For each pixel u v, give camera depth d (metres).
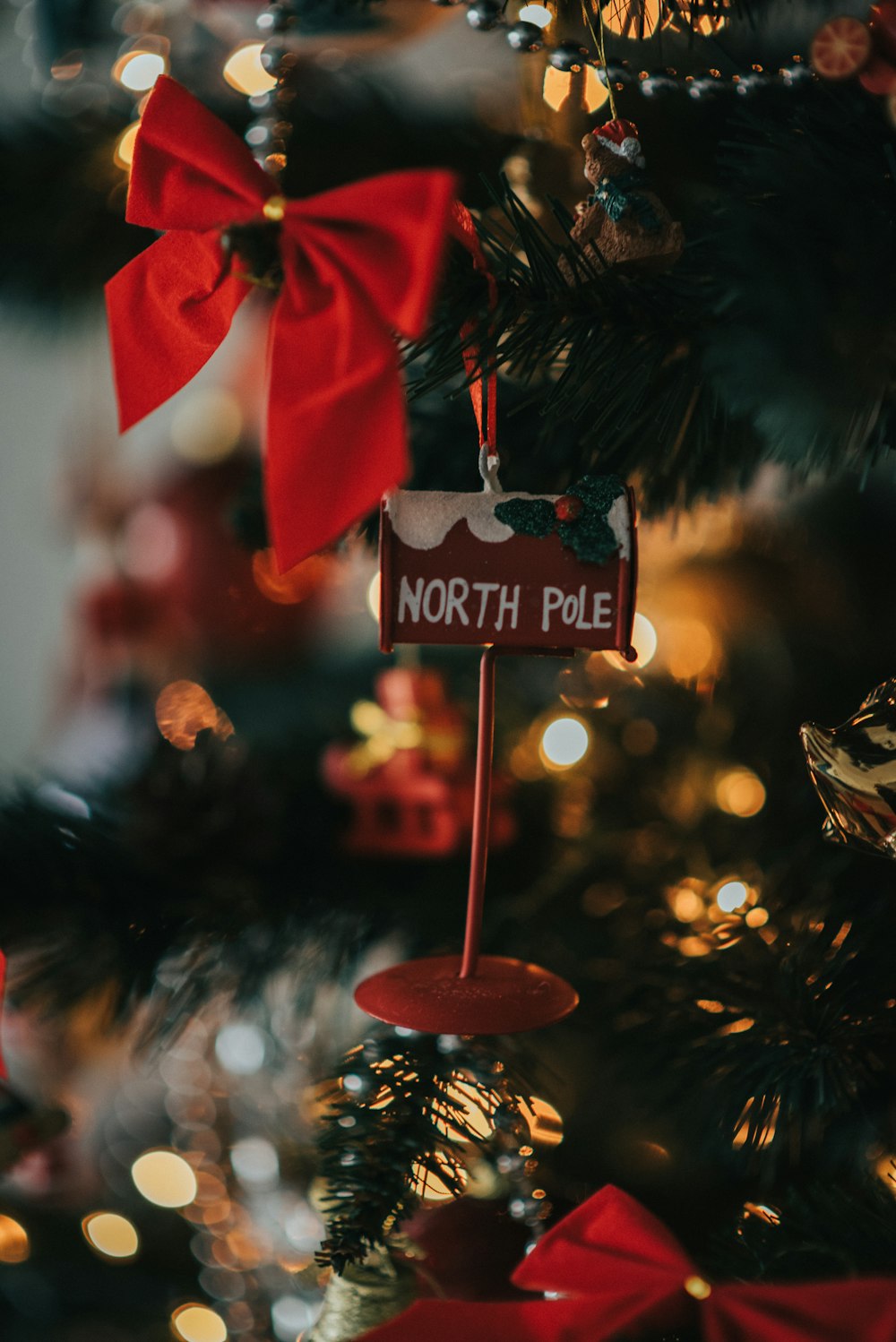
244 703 0.73
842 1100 0.42
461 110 0.52
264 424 0.37
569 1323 0.38
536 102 0.47
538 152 0.48
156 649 0.96
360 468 0.36
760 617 0.60
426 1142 0.42
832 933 0.47
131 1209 0.57
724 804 0.56
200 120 0.38
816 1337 0.37
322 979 0.49
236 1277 0.52
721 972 0.47
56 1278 0.54
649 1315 0.38
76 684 1.03
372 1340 0.38
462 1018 0.41
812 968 0.46
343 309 0.36
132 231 0.51
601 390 0.42
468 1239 0.42
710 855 0.54
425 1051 0.44
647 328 0.42
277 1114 0.53
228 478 0.95
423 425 0.49
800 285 0.38
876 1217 0.41
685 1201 0.45
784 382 0.38
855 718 0.41
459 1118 0.43
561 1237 0.39
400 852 0.53
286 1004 0.51
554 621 0.41
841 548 0.58
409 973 0.43
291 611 0.88
